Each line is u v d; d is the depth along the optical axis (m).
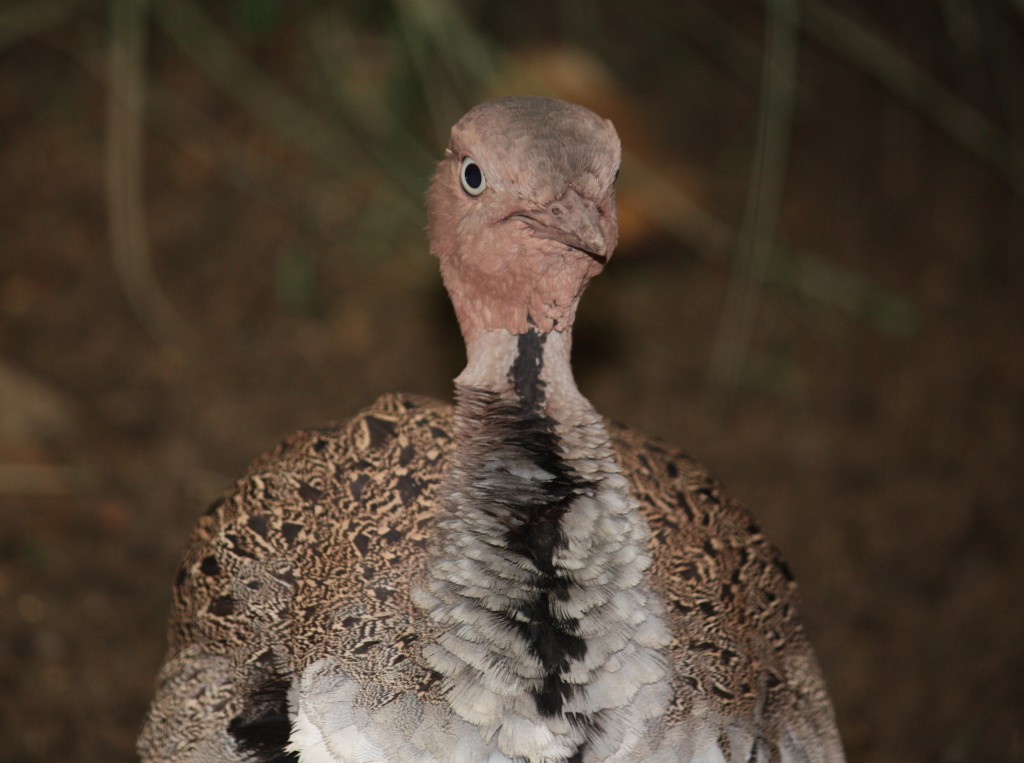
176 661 6.45
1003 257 13.59
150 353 11.56
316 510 6.28
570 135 5.66
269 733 5.68
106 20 14.11
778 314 12.73
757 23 15.20
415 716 5.30
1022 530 10.75
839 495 11.03
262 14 14.00
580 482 5.59
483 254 5.81
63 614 9.34
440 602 5.41
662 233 13.21
